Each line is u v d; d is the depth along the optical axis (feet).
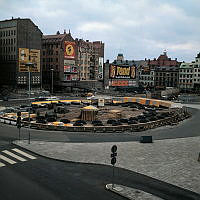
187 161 83.35
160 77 495.41
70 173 71.20
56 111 203.31
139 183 65.31
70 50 388.37
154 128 143.02
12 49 323.78
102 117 183.42
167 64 520.83
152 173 72.49
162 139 114.62
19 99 276.21
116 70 396.16
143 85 512.63
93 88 415.64
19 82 323.37
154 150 95.61
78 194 57.88
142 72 513.86
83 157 85.20
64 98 302.25
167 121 156.25
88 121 167.32
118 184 64.03
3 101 260.42
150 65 524.11
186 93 444.55
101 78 472.85
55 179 66.49
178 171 74.33
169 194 59.26
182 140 112.57
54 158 83.30
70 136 115.96
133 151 93.76
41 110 216.74
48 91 345.72
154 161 82.89
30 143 100.73
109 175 70.44
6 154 86.79
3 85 337.52
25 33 326.24
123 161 82.43
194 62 461.37
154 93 347.56
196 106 263.29
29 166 75.92
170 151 94.58
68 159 82.69
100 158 84.64
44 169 73.77
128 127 132.16
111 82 391.04
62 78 378.73
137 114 204.03
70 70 391.45
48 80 390.83
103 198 56.39
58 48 373.81
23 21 322.75
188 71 464.65
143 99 277.44
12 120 143.13
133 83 433.07
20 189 59.62
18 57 319.88
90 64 442.50
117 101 280.10
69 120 161.89
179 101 312.29
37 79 346.13
